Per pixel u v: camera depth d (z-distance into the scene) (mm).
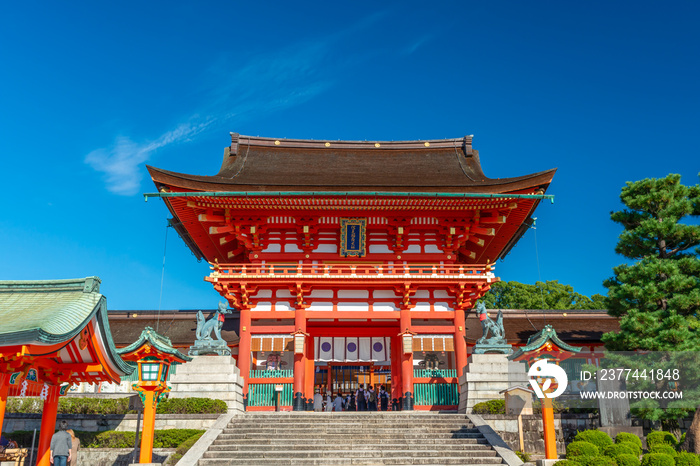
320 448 21188
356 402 35188
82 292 15055
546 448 18438
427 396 31547
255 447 21141
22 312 14062
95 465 22219
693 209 29250
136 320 41156
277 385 31547
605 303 30969
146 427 18625
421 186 32156
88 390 28625
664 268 27297
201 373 27109
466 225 34875
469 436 22438
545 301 66375
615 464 17047
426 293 34344
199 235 38281
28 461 20875
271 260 35219
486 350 28562
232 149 42156
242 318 33562
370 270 34750
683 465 17359
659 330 26297
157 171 31000
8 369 13234
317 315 33469
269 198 32500
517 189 32656
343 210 34250
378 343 35406
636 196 29844
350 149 43219
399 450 20891
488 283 33531
